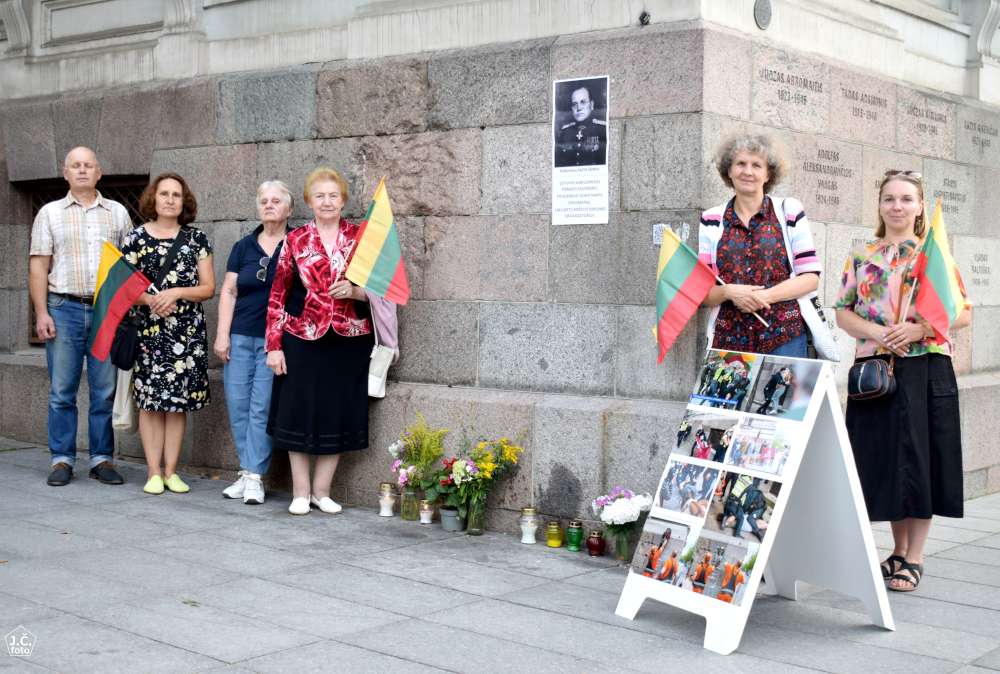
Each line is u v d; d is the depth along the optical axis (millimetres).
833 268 7211
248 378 7363
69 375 7777
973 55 8977
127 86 8875
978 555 6371
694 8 6238
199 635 4680
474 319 7004
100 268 7309
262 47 8164
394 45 7395
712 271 5586
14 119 9523
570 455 6445
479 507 6633
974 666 4512
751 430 4941
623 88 6391
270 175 7938
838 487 4996
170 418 7598
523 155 6777
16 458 8703
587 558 6168
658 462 6137
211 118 8250
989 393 8273
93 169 7770
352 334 6992
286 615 4988
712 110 6188
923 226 5746
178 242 7488
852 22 7535
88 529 6508
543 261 6727
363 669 4324
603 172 6473
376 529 6707
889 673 4418
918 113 8008
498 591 5473
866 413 5656
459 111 7020
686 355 6199
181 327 7430
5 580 5434
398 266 6801
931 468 5629
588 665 4445
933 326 5398
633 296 6391
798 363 4902
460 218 7043
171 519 6820
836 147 7188
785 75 6715
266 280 7285
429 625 4898
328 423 6969
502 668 4379
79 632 4684
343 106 7539
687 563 4918
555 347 6695
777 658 4594
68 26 9391
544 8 6781
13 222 9680
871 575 4957
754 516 4754
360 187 7484
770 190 5781
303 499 7074
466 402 6844
